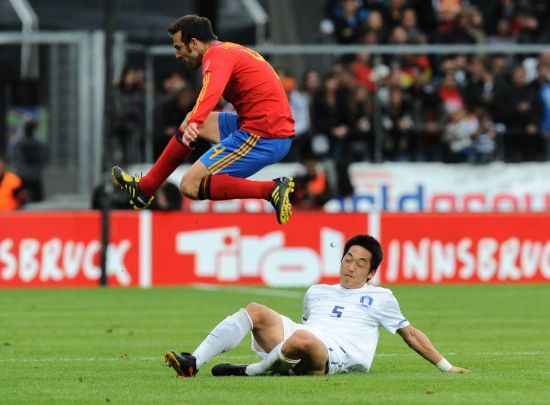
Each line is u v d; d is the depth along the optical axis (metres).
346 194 78.50
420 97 80.12
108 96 71.50
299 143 78.81
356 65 80.12
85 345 43.62
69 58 78.81
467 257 76.12
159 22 84.19
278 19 86.19
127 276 74.81
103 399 29.34
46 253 73.94
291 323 32.75
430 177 80.12
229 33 84.31
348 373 33.47
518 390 30.98
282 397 29.17
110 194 72.62
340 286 33.75
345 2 84.56
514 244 76.50
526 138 80.81
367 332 33.28
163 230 75.00
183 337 46.56
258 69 35.78
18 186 77.56
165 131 78.56
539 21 87.44
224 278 75.25
